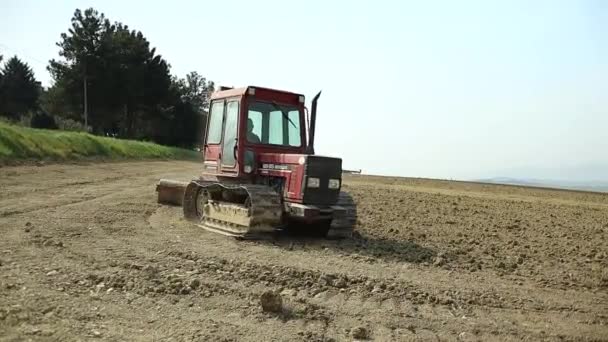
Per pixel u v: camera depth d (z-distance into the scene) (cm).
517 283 799
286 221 1059
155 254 831
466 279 799
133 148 4047
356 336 540
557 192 3391
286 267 785
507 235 1268
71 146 2991
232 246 936
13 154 2331
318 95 1078
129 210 1311
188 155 5497
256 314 581
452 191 2895
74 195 1541
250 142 1086
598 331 606
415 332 567
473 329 586
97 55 5722
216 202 1123
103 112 5938
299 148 1132
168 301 609
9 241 859
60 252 806
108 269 724
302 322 568
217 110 1191
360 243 1034
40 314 533
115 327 519
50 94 5800
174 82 7125
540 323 623
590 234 1369
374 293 692
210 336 507
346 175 4878
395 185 3244
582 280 841
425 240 1128
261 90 1091
